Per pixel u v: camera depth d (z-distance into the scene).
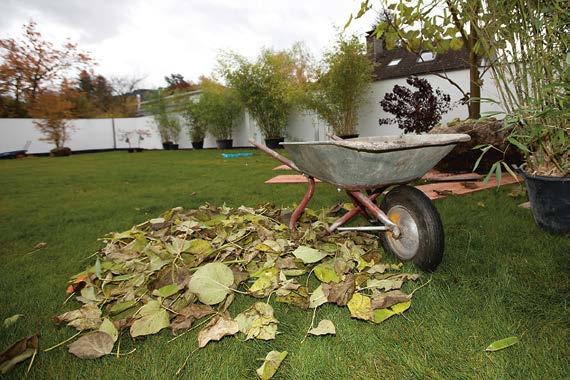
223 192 3.86
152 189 4.44
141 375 0.98
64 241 2.33
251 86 11.18
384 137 2.01
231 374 0.97
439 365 0.95
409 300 1.22
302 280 1.54
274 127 11.48
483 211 2.40
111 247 1.96
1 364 1.00
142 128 17.59
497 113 1.77
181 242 1.75
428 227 1.46
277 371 0.97
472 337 1.06
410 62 9.31
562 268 1.44
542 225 1.94
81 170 7.54
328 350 1.04
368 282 1.38
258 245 1.71
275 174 5.25
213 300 1.28
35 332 1.22
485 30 1.96
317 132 10.85
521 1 1.74
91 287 1.47
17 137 14.72
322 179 1.79
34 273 1.78
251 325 1.14
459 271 1.50
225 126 13.48
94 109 20.98
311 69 10.30
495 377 0.89
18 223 2.88
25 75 15.54
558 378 0.87
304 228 2.09
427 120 6.83
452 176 3.97
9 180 6.00
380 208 1.76
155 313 1.20
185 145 15.70
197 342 1.12
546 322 1.10
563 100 1.68
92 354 1.05
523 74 1.87
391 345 1.05
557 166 1.88
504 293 1.28
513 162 3.98
